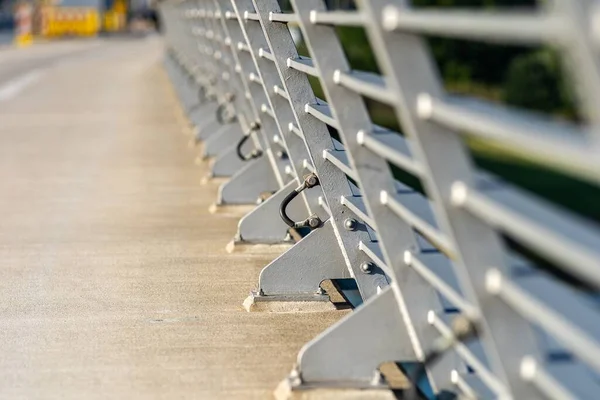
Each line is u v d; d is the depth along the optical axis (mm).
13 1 157625
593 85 3355
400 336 7383
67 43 101188
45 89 44250
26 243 13883
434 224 6074
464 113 4641
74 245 13648
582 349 4055
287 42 9828
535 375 5016
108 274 11875
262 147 15906
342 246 9430
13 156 23516
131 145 25156
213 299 10617
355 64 37750
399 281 7195
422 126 5117
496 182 5125
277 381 7945
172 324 9664
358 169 7164
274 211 12914
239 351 8766
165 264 12359
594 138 3469
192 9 28422
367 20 5262
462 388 6957
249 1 11773
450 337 6262
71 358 8633
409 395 7562
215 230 14484
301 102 9625
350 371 7402
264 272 10125
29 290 11156
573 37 3398
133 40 111062
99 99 39469
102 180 19656
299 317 9914
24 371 8305
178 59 38625
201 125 25344
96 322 9766
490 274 5074
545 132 3955
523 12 4059
